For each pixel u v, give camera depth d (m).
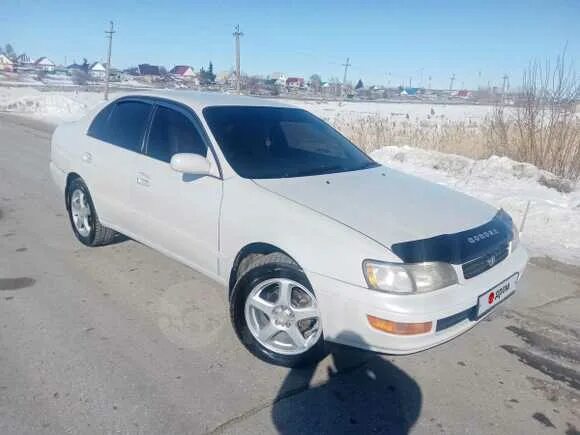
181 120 3.83
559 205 6.93
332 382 2.90
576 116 9.19
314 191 3.23
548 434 2.55
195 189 3.48
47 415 2.48
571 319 3.82
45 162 9.42
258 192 3.16
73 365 2.92
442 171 9.29
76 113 20.77
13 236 5.17
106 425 2.43
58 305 3.67
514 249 3.32
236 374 2.93
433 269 2.63
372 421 2.58
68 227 5.55
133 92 4.54
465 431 2.54
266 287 3.06
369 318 2.58
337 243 2.71
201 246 3.48
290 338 3.04
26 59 105.25
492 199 7.14
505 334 3.56
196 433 2.42
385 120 17.73
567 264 5.02
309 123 4.33
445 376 3.02
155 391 2.72
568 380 3.03
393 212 3.02
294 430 2.48
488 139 10.55
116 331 3.34
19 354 3.00
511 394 2.87
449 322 2.68
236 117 3.83
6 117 18.05
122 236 5.09
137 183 3.98
